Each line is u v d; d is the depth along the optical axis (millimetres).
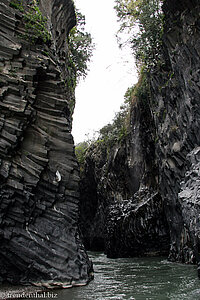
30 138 9344
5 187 8023
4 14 9734
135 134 22438
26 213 8328
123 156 24547
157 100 16594
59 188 9656
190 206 9742
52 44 11859
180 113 13531
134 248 18422
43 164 9242
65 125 10367
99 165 29969
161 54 15875
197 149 11641
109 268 12953
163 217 17562
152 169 19578
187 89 12609
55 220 9055
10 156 8414
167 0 13555
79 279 8422
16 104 8898
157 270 11344
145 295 6953
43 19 11086
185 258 12680
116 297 6773
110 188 26219
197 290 7211
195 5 12133
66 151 10156
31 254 7855
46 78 10391
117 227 19438
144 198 19406
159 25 16016
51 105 10250
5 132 8430
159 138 15953
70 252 8758
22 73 9523
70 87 15938
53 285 7730
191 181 10766
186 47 12758
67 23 15164
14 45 9609
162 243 17844
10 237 7656
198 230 8953
